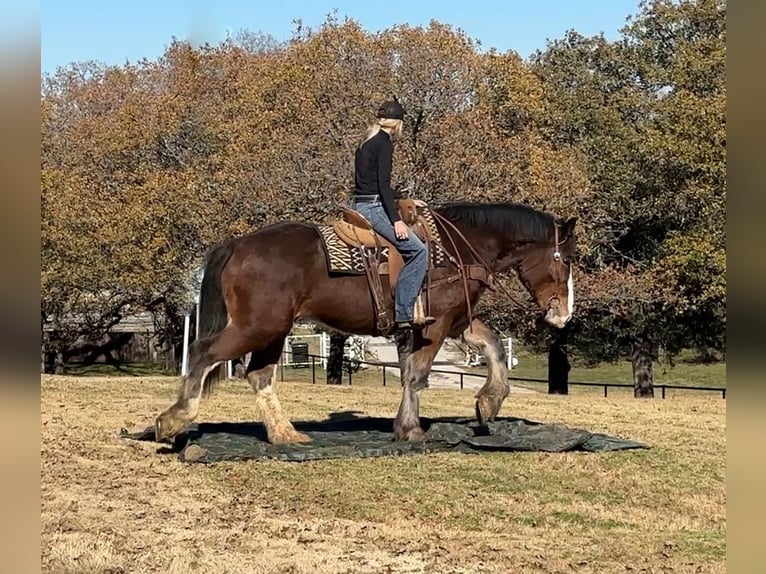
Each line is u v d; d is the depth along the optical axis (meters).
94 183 33.28
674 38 32.16
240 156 26.69
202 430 10.91
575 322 30.11
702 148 25.70
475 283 9.73
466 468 9.32
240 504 7.88
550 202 25.14
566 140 30.25
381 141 9.20
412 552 6.52
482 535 7.08
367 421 12.35
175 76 40.41
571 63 32.81
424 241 9.45
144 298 33.06
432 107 24.58
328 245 9.21
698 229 27.23
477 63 25.62
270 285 9.10
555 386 30.41
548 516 7.69
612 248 29.33
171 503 7.86
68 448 10.16
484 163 24.53
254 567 6.03
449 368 37.00
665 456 10.18
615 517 7.70
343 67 25.62
